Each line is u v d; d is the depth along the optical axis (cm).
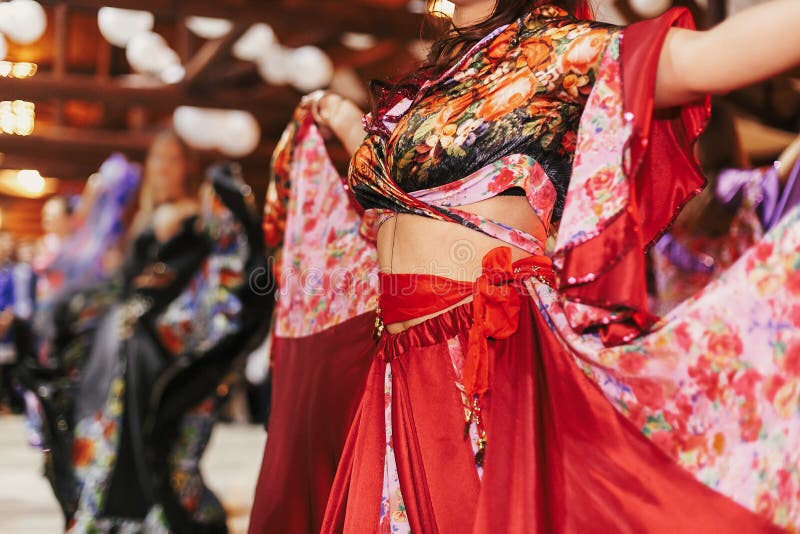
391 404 137
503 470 123
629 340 122
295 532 164
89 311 367
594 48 125
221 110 1144
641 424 122
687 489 118
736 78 114
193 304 362
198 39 1130
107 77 1151
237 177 363
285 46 1060
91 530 345
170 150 373
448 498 127
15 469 569
